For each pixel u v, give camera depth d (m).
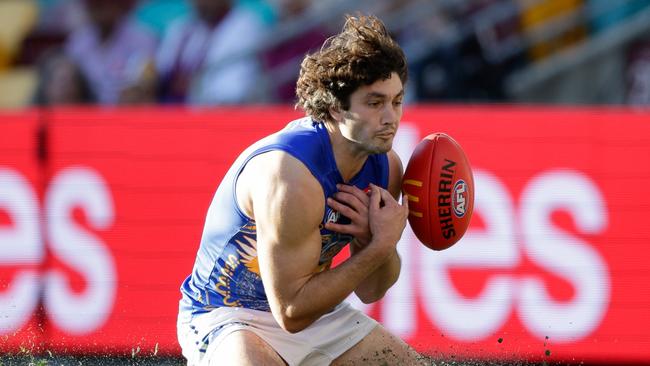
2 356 17.14
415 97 28.94
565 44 29.67
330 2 29.72
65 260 18.58
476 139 18.28
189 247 18.52
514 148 18.22
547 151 18.20
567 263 18.05
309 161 10.24
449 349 17.95
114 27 30.25
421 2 29.34
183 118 18.70
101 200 18.64
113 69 30.33
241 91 29.48
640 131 18.12
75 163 18.73
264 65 29.47
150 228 18.56
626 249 18.00
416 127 18.39
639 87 29.56
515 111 18.31
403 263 18.14
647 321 17.89
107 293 18.48
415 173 11.22
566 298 18.02
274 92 29.52
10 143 18.73
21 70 31.03
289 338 11.30
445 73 28.95
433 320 18.03
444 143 11.36
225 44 29.56
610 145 18.14
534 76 29.30
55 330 18.41
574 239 18.08
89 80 30.52
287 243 10.08
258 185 10.23
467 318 18.05
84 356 17.39
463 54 29.00
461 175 11.31
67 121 18.77
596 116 18.20
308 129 10.52
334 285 10.18
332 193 10.54
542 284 18.03
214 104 29.73
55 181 18.72
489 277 18.08
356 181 10.87
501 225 18.12
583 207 18.09
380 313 18.06
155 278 18.50
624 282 17.95
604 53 29.58
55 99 30.73
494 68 29.16
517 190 18.17
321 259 11.18
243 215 10.58
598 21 29.67
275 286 10.16
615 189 18.08
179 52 29.92
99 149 18.70
